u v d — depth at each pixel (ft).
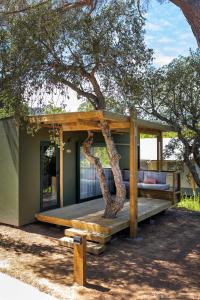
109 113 22.29
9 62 23.68
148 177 37.88
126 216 26.50
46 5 23.39
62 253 20.93
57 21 23.45
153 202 33.09
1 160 28.63
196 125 38.40
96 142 38.27
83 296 14.64
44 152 30.55
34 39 23.15
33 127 26.63
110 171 40.75
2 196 28.58
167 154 40.01
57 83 25.00
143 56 23.73
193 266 18.99
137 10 23.31
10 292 15.33
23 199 27.76
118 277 17.10
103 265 18.94
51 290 15.23
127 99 24.53
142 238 24.89
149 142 62.18
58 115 24.02
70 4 23.97
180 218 32.35
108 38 23.54
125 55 23.35
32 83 24.27
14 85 23.97
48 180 31.12
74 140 34.71
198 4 13.74
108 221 24.71
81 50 24.22
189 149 38.22
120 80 23.82
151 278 17.06
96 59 23.94
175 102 38.04
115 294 14.94
